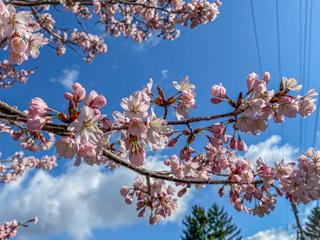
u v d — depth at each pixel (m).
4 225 9.09
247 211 4.23
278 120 2.98
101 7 8.41
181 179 4.03
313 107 3.02
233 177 4.09
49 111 2.16
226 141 3.31
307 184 3.94
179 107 2.98
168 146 3.28
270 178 4.05
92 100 2.19
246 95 2.86
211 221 35.25
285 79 2.96
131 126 2.37
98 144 2.33
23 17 2.34
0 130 3.35
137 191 4.53
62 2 6.36
